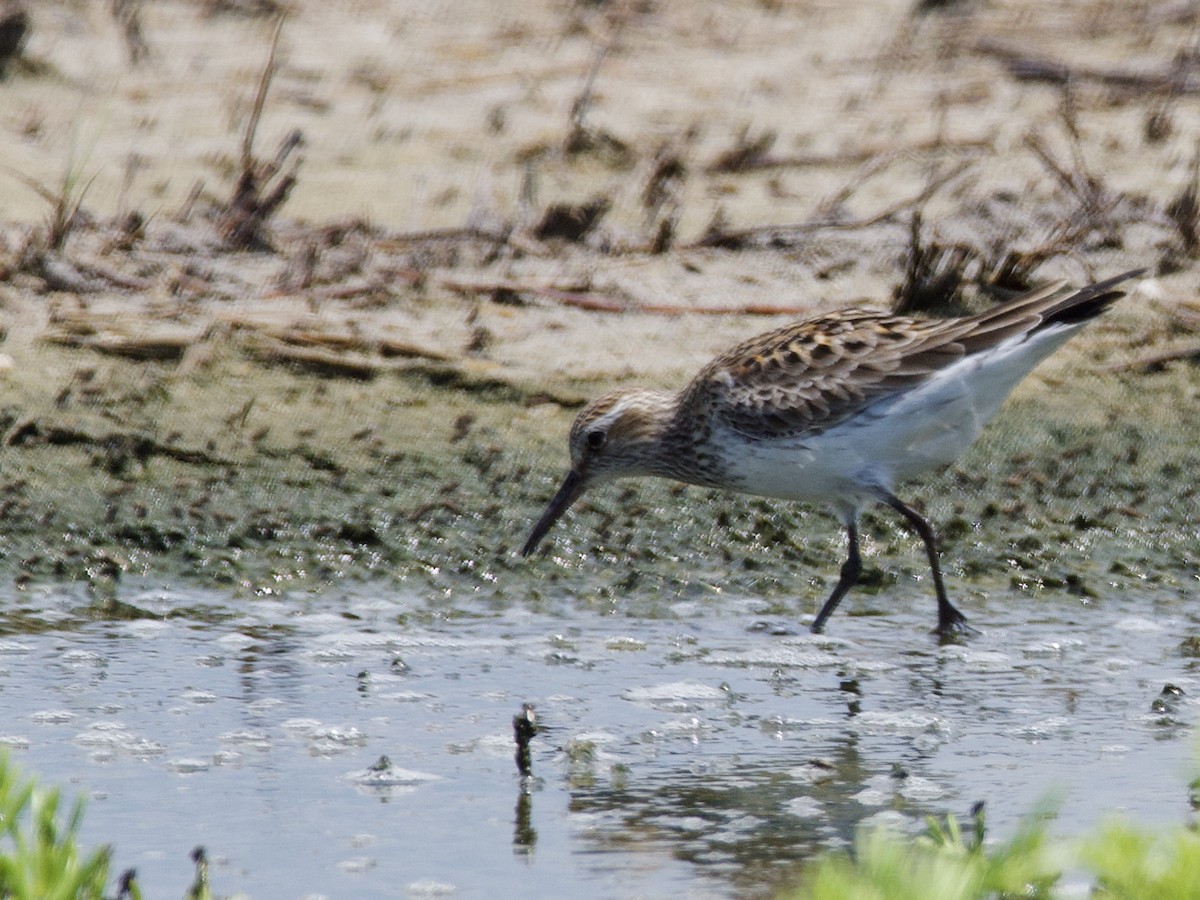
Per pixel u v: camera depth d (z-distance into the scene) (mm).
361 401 13234
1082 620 10617
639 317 14469
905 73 20219
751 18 22172
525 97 19312
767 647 10102
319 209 16312
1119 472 12547
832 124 18609
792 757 8344
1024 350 10500
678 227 16062
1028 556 11578
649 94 19516
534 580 11281
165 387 13180
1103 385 13688
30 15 20016
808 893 5121
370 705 9039
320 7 21938
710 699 9203
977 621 10602
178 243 15359
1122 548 11688
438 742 8531
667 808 7699
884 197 16688
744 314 14531
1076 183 16359
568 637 10242
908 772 8141
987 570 11461
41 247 14844
